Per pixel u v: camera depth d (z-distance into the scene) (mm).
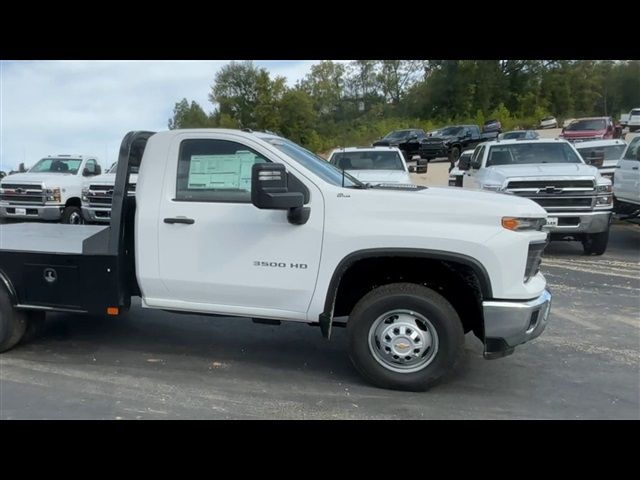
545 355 5535
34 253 5262
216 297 4910
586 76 69688
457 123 58281
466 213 4422
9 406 4352
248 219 4719
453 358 4492
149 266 4984
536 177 10016
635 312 7020
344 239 4520
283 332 6301
